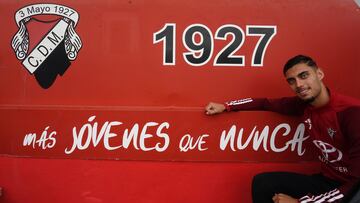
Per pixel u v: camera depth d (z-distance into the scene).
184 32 2.32
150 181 2.37
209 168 2.36
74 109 2.33
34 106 2.34
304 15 2.33
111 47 2.32
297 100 2.27
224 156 2.36
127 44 2.32
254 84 2.34
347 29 2.34
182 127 2.34
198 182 2.37
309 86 2.03
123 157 2.36
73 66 2.33
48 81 2.33
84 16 2.32
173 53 2.32
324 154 2.18
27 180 2.38
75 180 2.37
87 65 2.33
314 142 2.21
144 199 2.38
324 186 2.19
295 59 2.06
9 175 2.38
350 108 2.00
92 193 2.38
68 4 2.32
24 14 2.32
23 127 2.35
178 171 2.36
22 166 2.37
